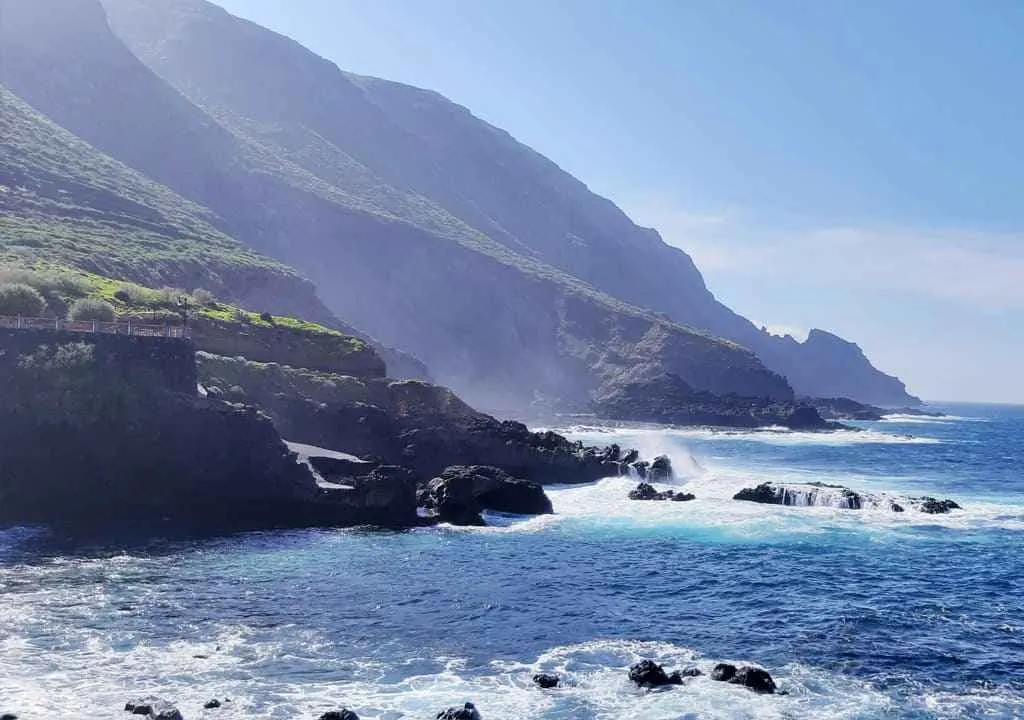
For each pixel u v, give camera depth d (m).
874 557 47.09
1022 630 34.00
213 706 24.61
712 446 142.88
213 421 55.06
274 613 33.91
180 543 46.25
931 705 26.34
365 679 27.39
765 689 27.19
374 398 77.44
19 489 50.34
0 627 30.72
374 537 50.19
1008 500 74.06
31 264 80.50
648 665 27.77
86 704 24.38
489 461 75.56
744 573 42.88
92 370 53.66
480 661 29.42
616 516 59.47
